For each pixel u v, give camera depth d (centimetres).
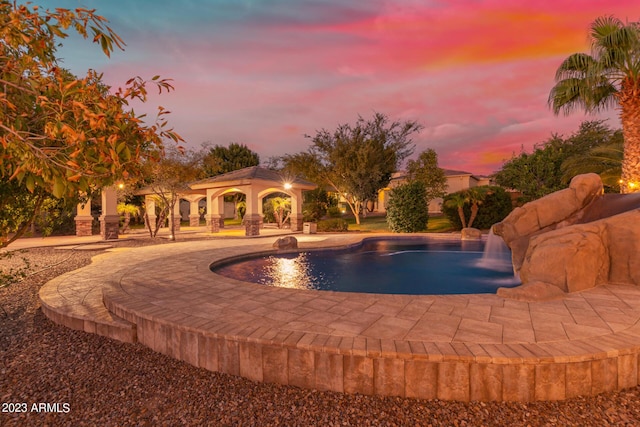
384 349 345
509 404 322
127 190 1973
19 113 257
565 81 1294
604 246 625
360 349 345
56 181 235
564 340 364
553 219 837
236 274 977
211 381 382
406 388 338
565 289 571
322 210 3170
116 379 388
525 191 2261
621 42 1101
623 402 322
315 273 1015
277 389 362
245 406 333
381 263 1191
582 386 330
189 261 992
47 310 591
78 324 534
